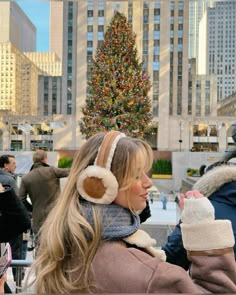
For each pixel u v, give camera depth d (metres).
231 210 1.68
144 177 1.29
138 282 1.08
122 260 1.13
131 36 28.03
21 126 35.72
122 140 1.29
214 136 41.75
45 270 1.21
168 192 30.33
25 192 4.89
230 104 38.53
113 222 1.20
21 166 27.92
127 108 26.61
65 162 32.81
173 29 53.41
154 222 9.10
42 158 5.00
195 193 1.46
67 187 1.28
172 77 53.59
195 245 1.34
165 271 1.10
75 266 1.18
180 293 1.07
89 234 1.17
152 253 1.26
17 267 2.81
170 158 33.47
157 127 51.34
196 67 51.53
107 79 26.69
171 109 53.66
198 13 47.12
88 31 51.19
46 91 49.78
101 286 1.12
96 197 1.21
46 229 1.28
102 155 1.25
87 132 27.28
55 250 1.21
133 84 26.53
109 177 1.20
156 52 52.34
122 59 27.03
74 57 52.69
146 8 52.25
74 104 51.69
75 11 52.09
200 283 1.33
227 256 1.32
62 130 48.22
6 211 2.52
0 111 33.59
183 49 53.25
